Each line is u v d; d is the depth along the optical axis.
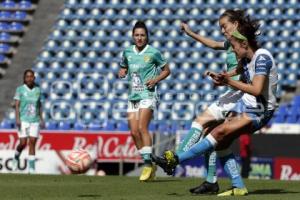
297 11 80.81
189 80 75.56
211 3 82.00
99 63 77.88
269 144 56.94
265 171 56.69
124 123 69.44
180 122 68.19
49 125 69.94
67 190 28.38
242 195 25.39
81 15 82.06
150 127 68.00
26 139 51.97
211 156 27.30
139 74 35.91
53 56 79.12
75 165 25.78
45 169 58.22
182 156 24.75
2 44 80.31
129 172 59.12
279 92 74.62
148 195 26.09
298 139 56.34
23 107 51.56
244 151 56.72
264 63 24.41
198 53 78.19
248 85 24.16
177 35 79.88
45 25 81.81
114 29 80.81
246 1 81.69
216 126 27.19
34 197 25.27
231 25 25.28
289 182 34.28
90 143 58.66
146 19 81.38
